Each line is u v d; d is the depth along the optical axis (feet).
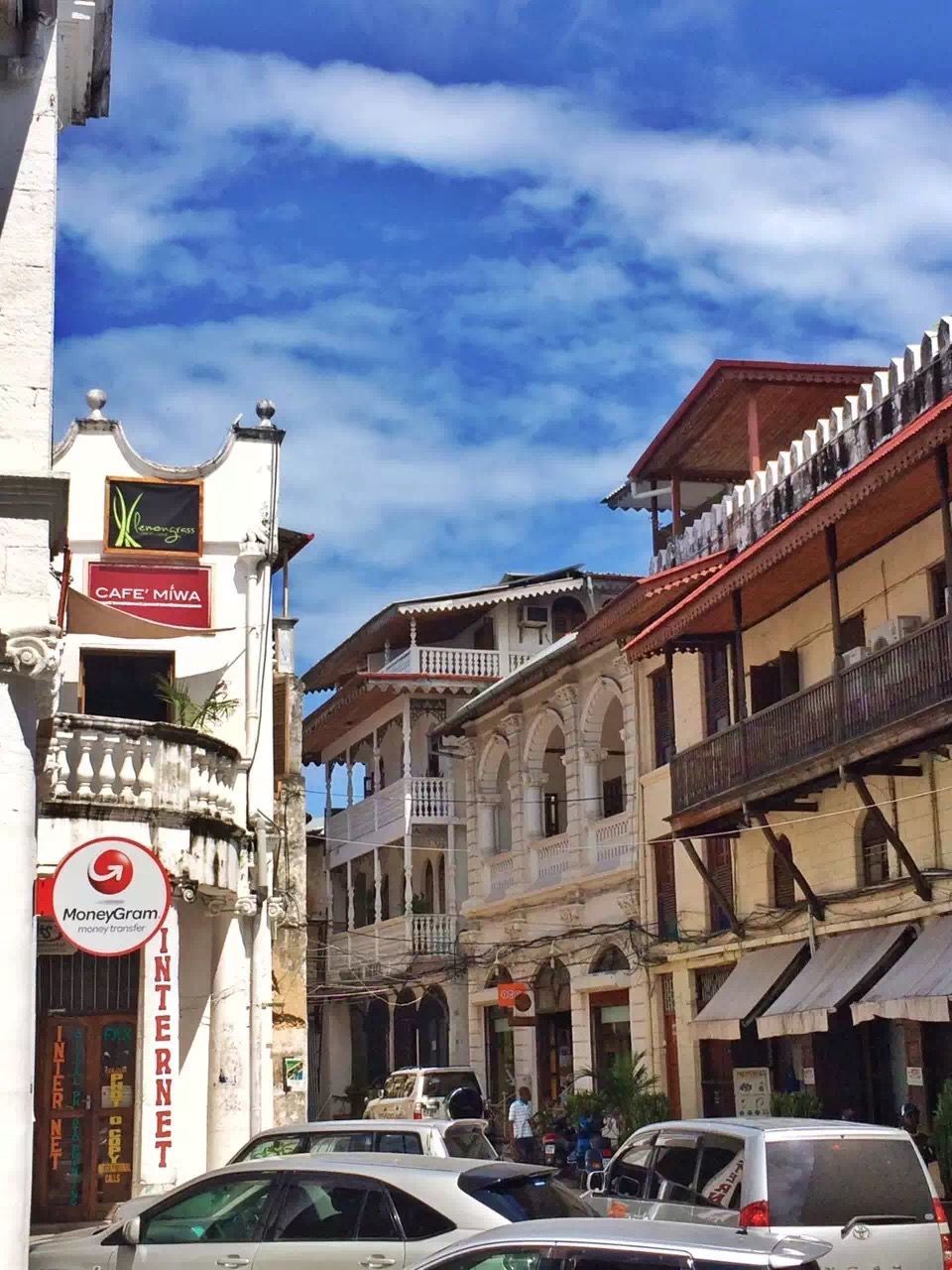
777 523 86.43
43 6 38.32
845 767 68.74
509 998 107.34
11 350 36.96
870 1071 74.54
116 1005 68.85
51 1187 66.80
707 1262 21.06
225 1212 33.76
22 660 35.17
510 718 120.67
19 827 34.91
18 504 35.88
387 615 138.10
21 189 37.78
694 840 93.20
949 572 61.41
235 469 77.56
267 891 73.00
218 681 75.41
